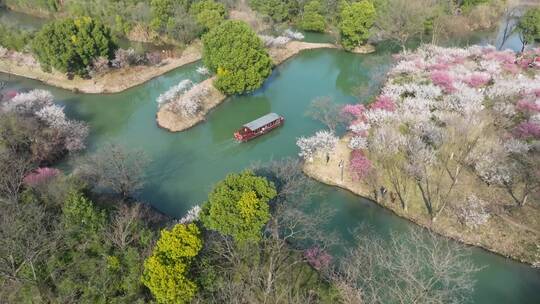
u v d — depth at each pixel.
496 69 64.06
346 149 51.81
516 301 33.84
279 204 34.66
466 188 43.88
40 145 50.59
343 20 87.25
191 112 61.03
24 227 31.77
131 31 96.00
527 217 40.19
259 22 95.88
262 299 30.45
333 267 33.16
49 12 113.19
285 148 55.59
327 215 42.44
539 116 50.41
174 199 46.31
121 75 73.81
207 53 64.50
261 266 33.34
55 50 67.44
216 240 33.25
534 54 71.56
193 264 30.25
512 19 95.56
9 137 47.69
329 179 47.66
